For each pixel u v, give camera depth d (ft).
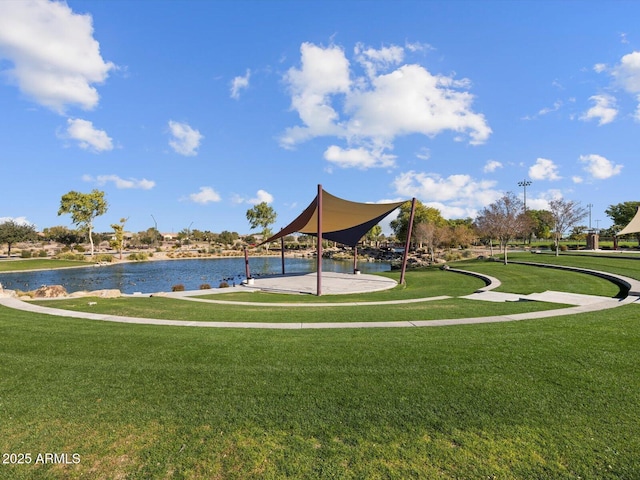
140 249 240.12
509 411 12.42
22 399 13.98
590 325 23.82
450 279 66.95
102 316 31.19
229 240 321.73
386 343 20.67
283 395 13.96
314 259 185.78
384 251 200.13
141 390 14.62
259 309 35.78
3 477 9.55
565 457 9.93
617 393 13.55
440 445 10.61
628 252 99.25
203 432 11.49
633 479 9.00
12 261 143.33
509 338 21.13
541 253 112.78
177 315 31.89
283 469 9.64
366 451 10.37
